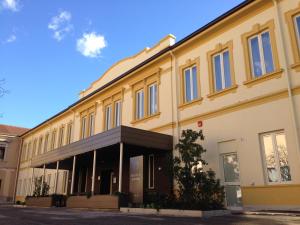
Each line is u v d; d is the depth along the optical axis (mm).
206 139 14156
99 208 14906
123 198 14094
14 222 9102
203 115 14625
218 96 14133
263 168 11734
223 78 14227
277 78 11922
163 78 17453
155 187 16188
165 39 18312
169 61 17312
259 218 8953
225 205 12414
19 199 35312
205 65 15109
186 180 11797
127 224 8023
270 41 12414
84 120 25078
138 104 19203
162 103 17172
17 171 38219
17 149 40094
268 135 11914
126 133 14414
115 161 19750
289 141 11078
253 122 12406
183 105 15797
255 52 13094
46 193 22812
